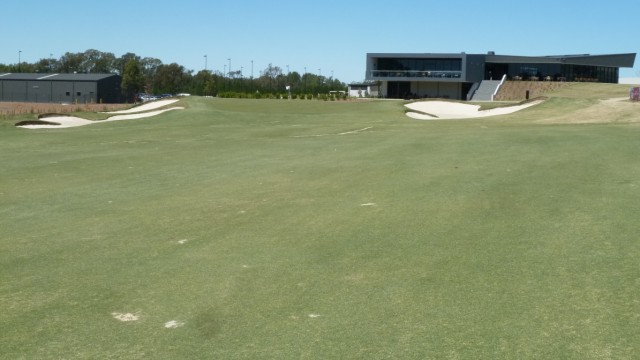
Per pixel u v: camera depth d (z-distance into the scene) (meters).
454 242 8.14
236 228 9.22
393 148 19.61
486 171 13.94
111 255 7.94
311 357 4.99
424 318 5.71
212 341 5.34
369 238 8.47
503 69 94.06
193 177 14.46
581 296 6.12
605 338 5.19
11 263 7.65
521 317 5.66
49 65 181.62
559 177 12.81
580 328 5.39
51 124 36.94
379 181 13.04
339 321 5.70
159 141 25.23
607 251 7.51
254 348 5.19
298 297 6.32
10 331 5.61
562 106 41.03
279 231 8.98
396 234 8.64
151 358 5.04
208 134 28.80
